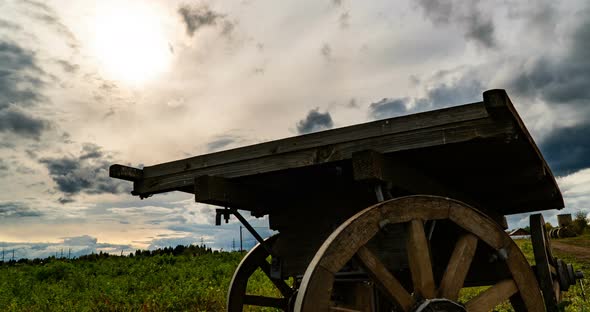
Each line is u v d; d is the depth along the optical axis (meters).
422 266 3.24
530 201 5.46
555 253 25.20
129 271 16.20
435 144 3.16
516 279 3.66
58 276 15.34
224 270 15.42
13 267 18.31
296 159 3.58
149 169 4.36
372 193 4.16
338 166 3.71
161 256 20.31
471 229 3.55
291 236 4.53
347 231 3.00
